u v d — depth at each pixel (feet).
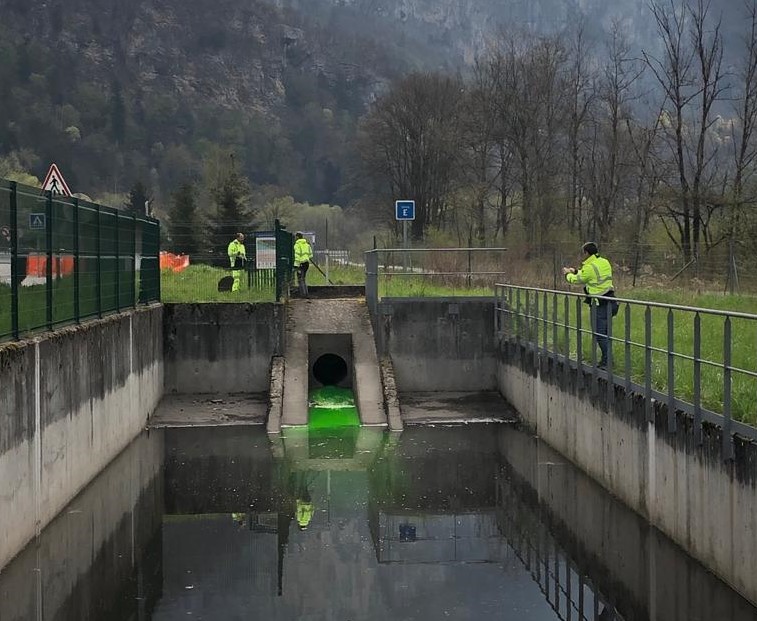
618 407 48.11
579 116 165.99
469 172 195.11
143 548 43.11
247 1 460.55
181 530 46.11
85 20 419.95
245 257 92.02
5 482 36.86
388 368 77.36
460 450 63.46
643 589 38.14
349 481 55.72
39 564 40.34
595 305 53.62
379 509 50.24
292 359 77.87
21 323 41.37
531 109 169.27
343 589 38.32
